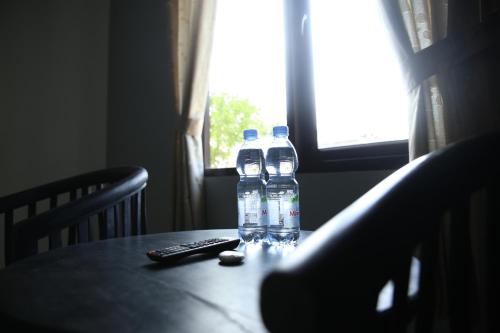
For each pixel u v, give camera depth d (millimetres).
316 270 205
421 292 312
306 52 1588
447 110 1016
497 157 326
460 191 304
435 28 1083
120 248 772
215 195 1803
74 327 340
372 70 1441
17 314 373
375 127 1431
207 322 356
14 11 2420
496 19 931
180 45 1826
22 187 2365
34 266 602
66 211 832
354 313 208
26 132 2398
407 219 258
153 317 369
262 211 913
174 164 1765
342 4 1530
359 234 234
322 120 1559
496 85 941
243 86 1835
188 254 651
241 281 511
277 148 1270
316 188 1471
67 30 2428
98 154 2391
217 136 1937
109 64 2424
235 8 1896
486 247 338
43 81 2408
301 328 198
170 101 2045
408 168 310
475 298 368
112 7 2426
